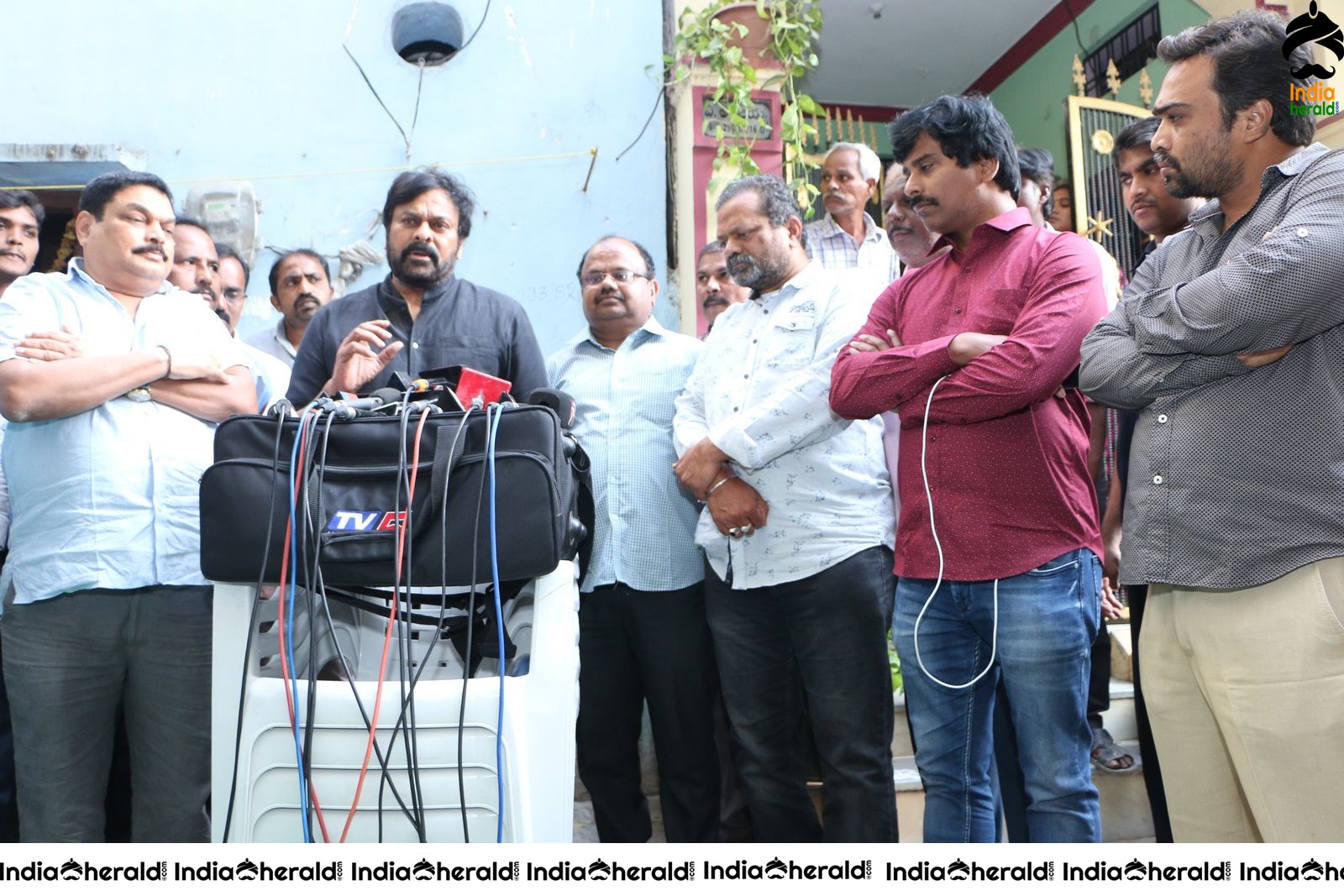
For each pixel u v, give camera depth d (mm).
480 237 3736
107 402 1936
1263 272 1461
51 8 3635
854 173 3613
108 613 1893
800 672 2273
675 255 3803
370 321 2332
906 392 1874
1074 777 1786
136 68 3656
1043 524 1823
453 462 1486
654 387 2498
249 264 3650
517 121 3797
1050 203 2787
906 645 1970
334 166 3721
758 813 2215
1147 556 1620
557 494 1486
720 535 2232
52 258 3861
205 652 1964
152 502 1928
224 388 2035
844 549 2111
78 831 1903
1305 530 1472
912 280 2105
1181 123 1633
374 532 1476
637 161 3820
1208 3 3895
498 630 1491
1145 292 1731
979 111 1938
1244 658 1513
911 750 2803
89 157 3584
